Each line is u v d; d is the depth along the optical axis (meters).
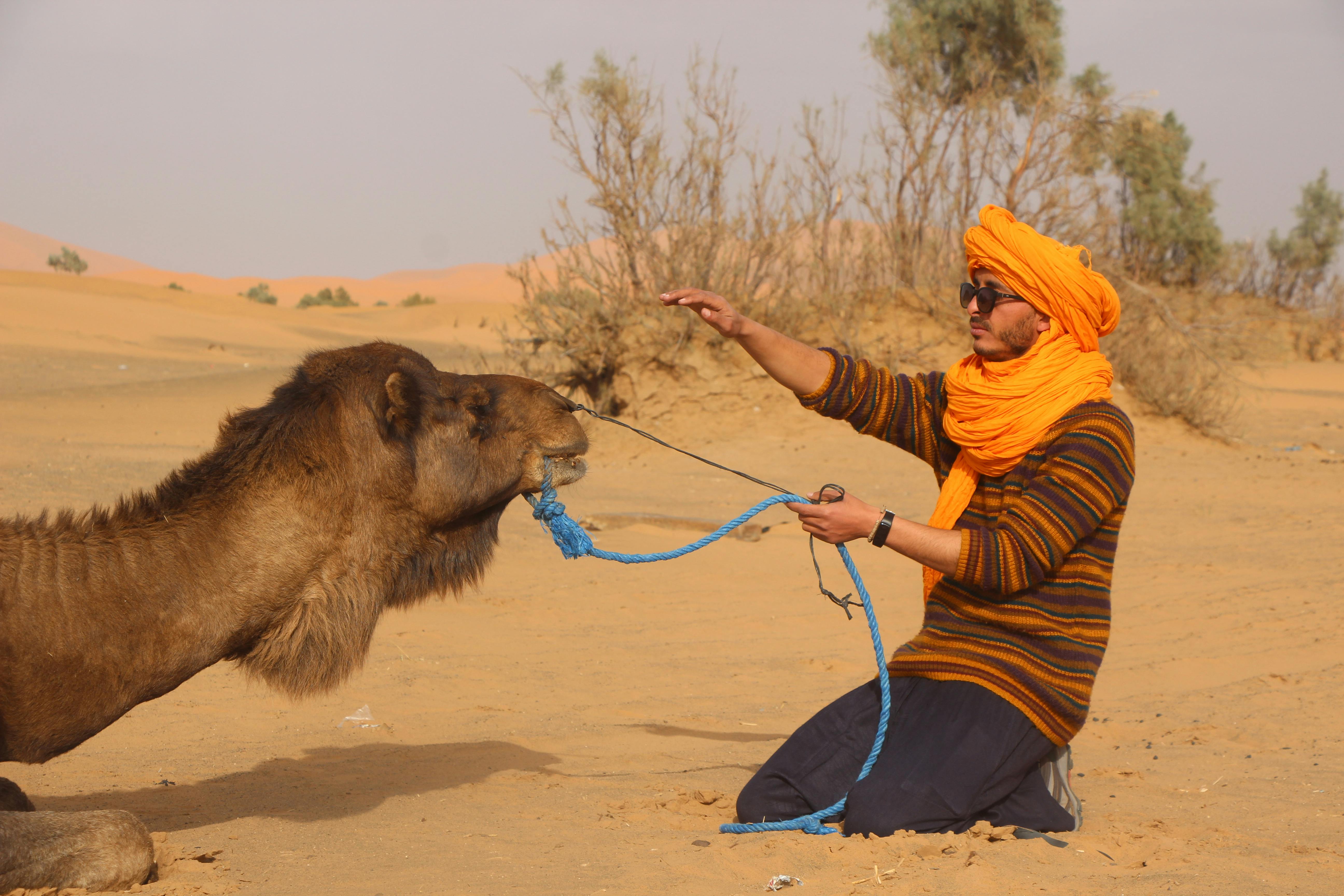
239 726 6.20
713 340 22.11
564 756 5.66
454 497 4.16
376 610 4.07
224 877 3.59
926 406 4.68
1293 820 4.44
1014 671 4.14
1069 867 3.67
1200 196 47.91
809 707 6.89
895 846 3.81
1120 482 4.05
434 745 5.81
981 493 4.32
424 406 4.10
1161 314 25.08
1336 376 47.75
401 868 3.70
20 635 3.50
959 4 27.09
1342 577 11.06
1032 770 4.27
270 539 3.85
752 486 18.02
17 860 3.24
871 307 24.28
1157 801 4.80
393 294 187.25
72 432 21.19
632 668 7.90
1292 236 63.28
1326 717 6.49
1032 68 27.66
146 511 3.79
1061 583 4.15
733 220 22.78
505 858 3.83
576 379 23.05
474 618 9.31
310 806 4.62
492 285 178.75
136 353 44.03
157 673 3.73
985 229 4.20
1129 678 7.66
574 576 11.12
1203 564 11.94
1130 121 25.30
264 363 45.28
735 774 5.28
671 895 3.39
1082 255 4.25
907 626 9.38
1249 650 8.35
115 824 3.42
